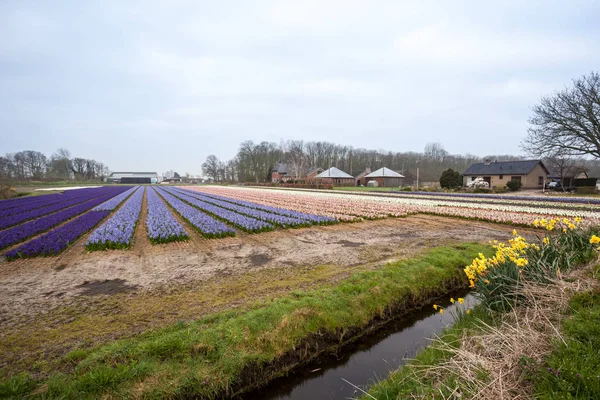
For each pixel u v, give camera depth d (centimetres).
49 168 10125
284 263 896
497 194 3675
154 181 12569
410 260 840
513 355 326
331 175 7462
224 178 12038
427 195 3622
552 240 566
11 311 593
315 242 1175
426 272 773
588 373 259
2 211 2100
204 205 2416
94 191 4838
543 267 483
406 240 1181
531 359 307
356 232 1367
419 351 507
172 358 432
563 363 281
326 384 454
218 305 604
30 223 1566
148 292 684
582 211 1816
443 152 11962
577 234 571
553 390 264
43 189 5456
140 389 380
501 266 515
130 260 955
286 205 2433
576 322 337
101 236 1160
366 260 905
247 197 3419
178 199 3247
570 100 2961
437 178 8250
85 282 760
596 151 2864
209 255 1006
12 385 368
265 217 1681
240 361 449
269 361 472
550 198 2659
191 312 576
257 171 9719
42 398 358
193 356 443
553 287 435
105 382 379
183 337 470
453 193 3928
